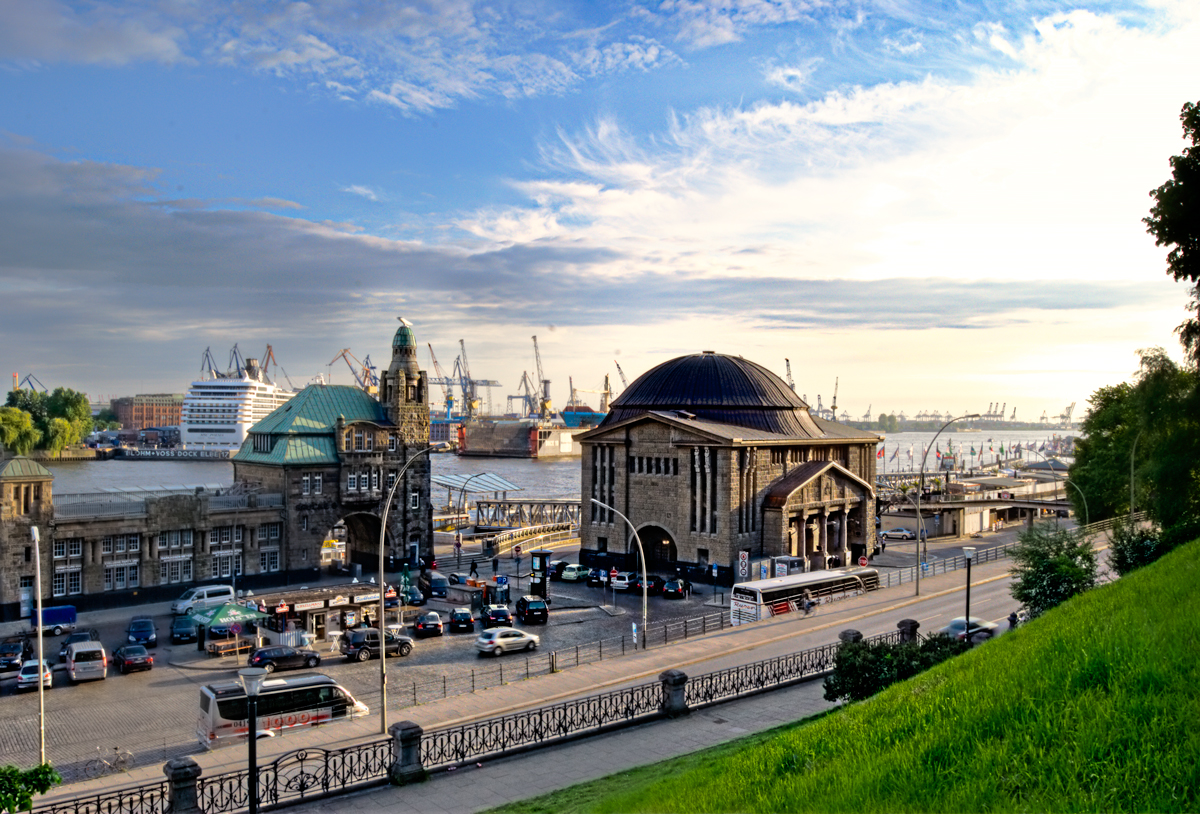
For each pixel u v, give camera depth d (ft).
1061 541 175.32
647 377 332.19
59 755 129.90
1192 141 147.02
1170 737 52.03
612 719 129.59
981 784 53.06
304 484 292.61
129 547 252.42
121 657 183.32
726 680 150.41
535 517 544.62
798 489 288.92
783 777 67.62
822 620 208.95
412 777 107.76
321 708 137.80
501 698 151.43
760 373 330.54
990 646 93.09
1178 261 153.07
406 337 324.60
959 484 503.20
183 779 94.58
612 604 252.21
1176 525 188.55
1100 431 339.57
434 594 262.67
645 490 303.07
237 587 274.36
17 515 229.25
